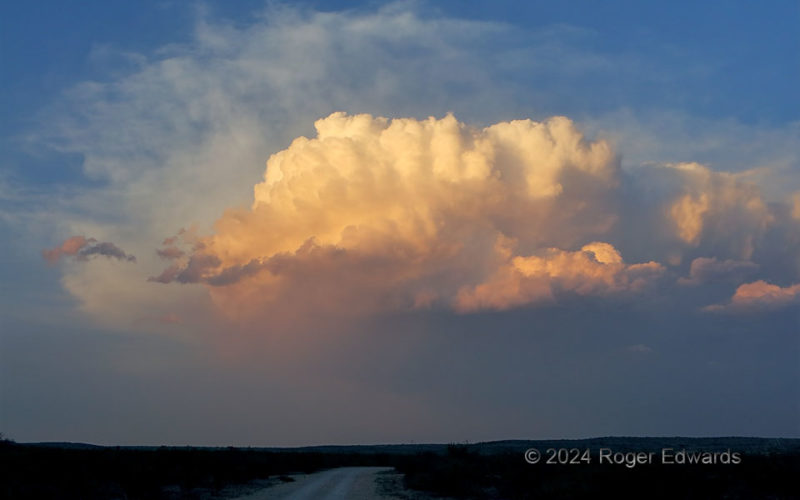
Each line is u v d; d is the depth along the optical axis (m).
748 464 29.84
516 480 38.59
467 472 41.59
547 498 31.50
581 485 29.39
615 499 27.94
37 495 28.86
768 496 28.30
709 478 28.16
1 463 32.78
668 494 27.55
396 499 34.53
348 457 110.06
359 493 38.31
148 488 36.12
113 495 33.19
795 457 30.78
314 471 69.75
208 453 62.59
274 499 34.25
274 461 68.88
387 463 98.50
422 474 45.62
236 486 44.91
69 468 35.00
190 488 40.56
